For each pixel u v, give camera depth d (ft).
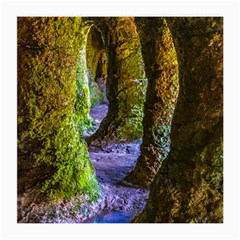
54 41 17.29
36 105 17.39
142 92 33.99
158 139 22.45
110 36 33.09
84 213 17.83
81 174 18.92
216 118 11.48
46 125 17.76
